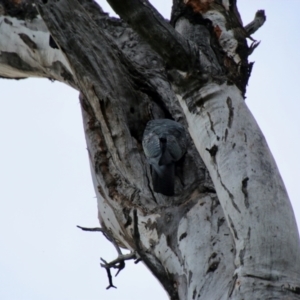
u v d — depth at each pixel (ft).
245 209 30.53
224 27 39.32
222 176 31.96
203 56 34.83
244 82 36.58
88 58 40.91
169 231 34.83
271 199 30.58
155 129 41.01
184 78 34.24
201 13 40.14
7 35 48.01
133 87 42.86
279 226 29.86
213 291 30.37
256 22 45.19
